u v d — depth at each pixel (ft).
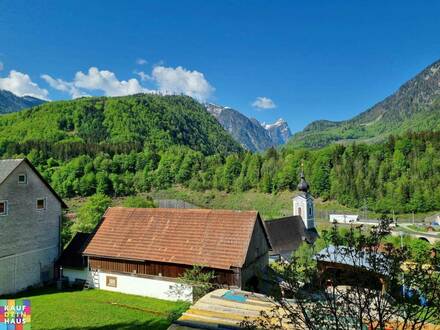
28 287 103.86
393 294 19.70
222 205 456.04
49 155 574.97
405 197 379.14
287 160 486.79
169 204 450.71
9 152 557.74
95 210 169.89
